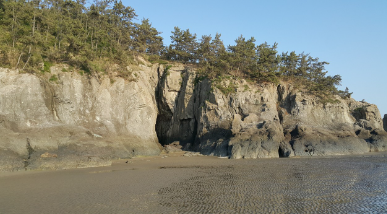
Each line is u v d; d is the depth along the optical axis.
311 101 61.12
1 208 17.30
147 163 38.31
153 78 65.44
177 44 74.06
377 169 31.48
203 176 28.00
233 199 19.16
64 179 26.25
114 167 34.31
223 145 49.09
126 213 16.30
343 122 60.41
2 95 35.84
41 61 43.06
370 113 64.44
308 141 49.41
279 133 50.06
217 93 57.22
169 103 63.69
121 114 49.16
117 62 53.97
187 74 64.56
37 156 32.81
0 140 31.77
